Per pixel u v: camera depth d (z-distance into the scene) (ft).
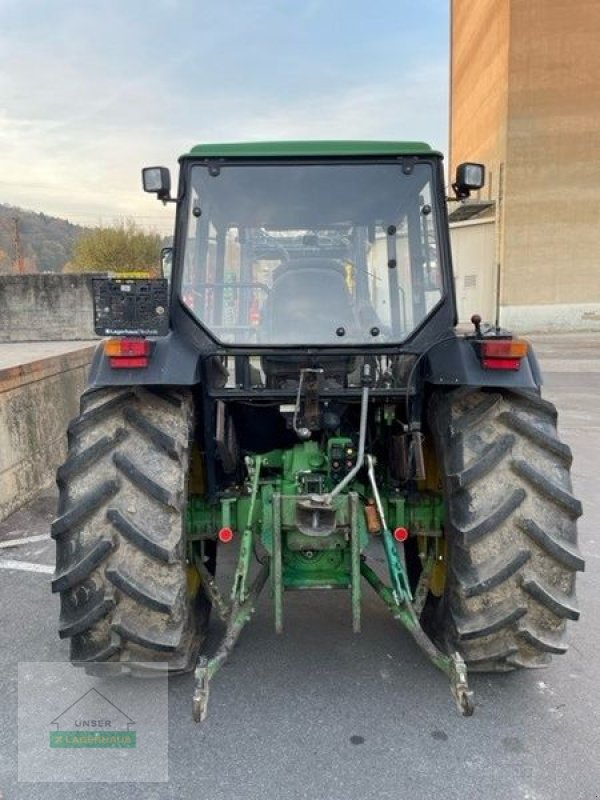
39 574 13.91
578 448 23.82
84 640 8.77
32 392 19.11
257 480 9.75
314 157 9.99
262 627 11.49
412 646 10.85
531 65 64.95
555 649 8.79
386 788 7.77
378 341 10.06
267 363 10.05
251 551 9.55
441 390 9.84
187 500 9.73
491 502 8.71
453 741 8.56
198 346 9.92
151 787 7.83
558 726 8.85
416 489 10.43
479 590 8.55
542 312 69.10
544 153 66.54
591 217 67.67
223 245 10.16
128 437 8.79
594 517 17.11
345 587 9.35
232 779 7.94
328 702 9.39
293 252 10.24
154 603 8.43
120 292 8.86
